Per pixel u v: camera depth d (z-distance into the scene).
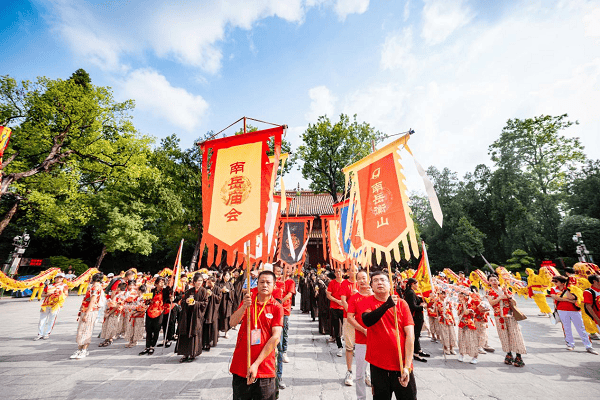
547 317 10.53
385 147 3.88
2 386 4.22
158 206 23.77
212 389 4.18
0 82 13.40
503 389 4.13
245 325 2.63
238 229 3.76
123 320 7.66
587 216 23.72
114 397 3.89
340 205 8.50
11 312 11.58
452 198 33.41
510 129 30.17
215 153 4.28
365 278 3.93
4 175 12.61
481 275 12.14
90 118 14.81
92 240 29.56
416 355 5.77
